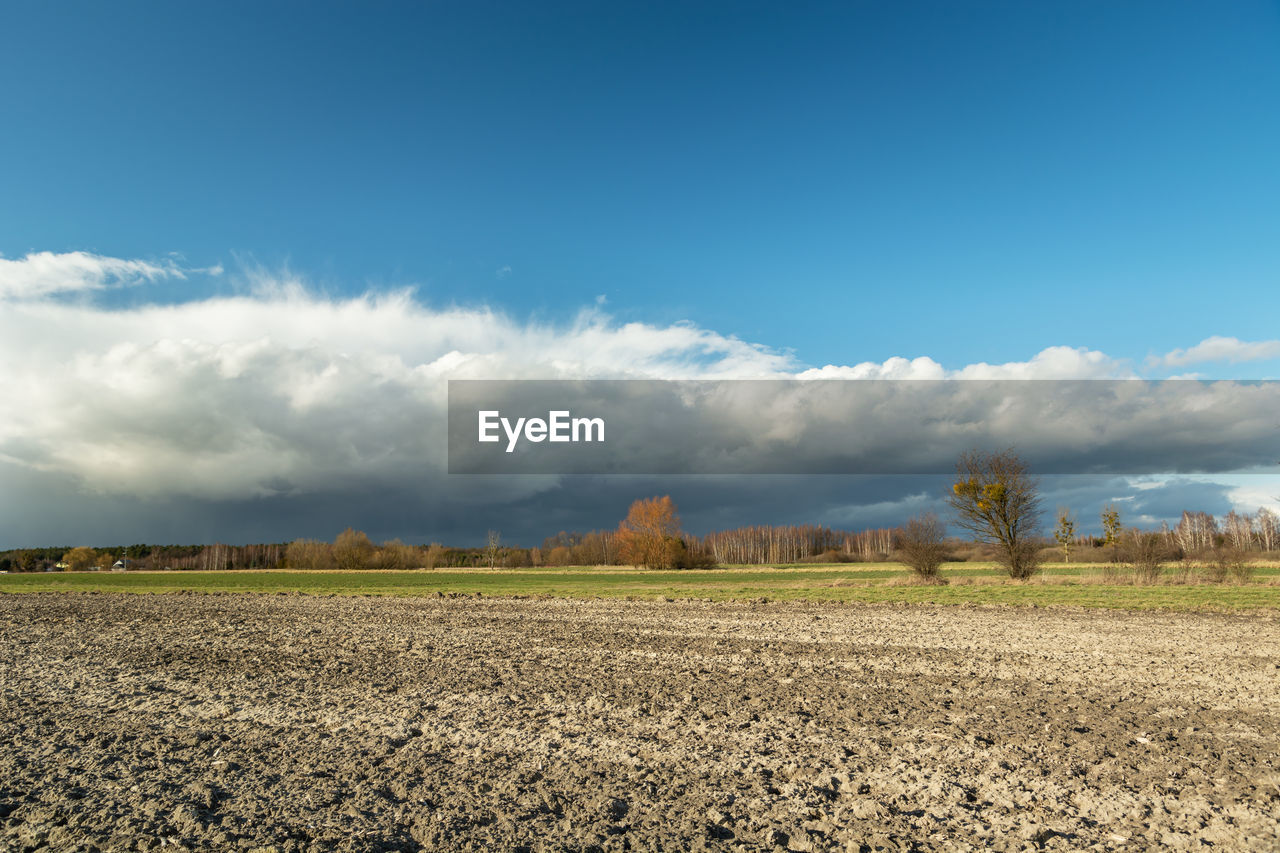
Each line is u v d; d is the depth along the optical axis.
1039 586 40.34
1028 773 8.20
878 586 44.00
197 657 16.81
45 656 17.06
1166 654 16.70
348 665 15.60
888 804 7.32
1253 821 6.76
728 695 12.35
